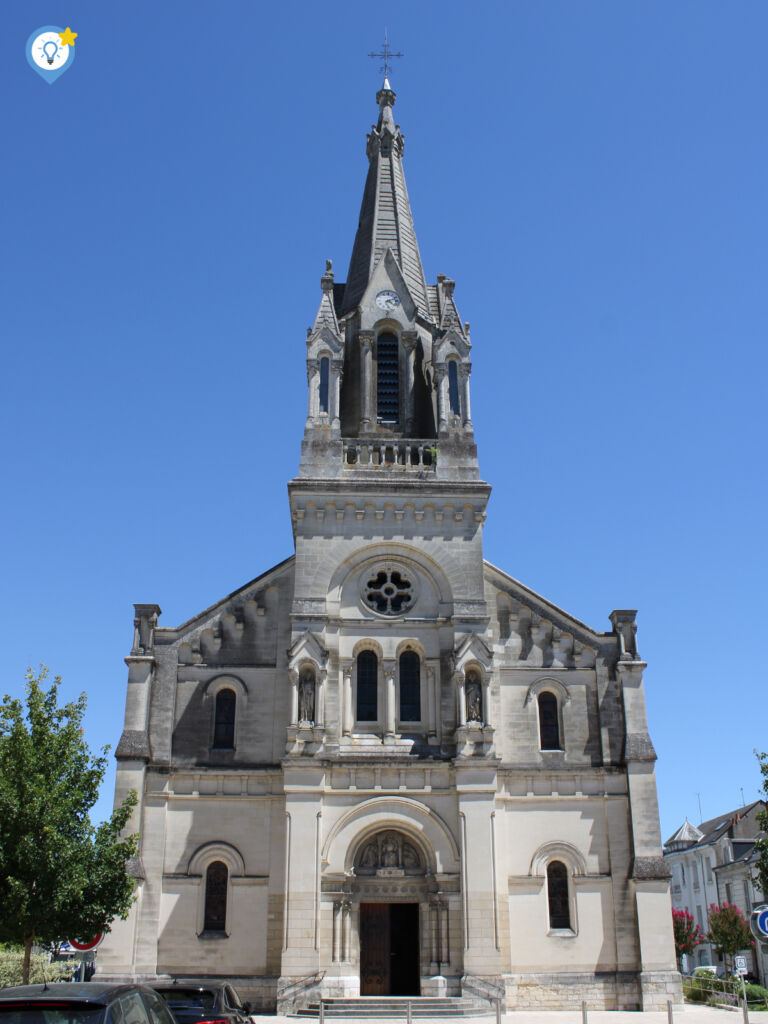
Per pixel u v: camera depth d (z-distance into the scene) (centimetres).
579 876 4469
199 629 4784
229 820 4469
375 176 6153
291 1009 4016
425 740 4575
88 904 3319
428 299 5834
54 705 3578
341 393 5412
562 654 4841
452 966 4194
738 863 9475
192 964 4244
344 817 4372
